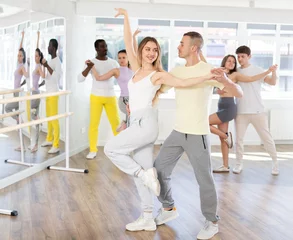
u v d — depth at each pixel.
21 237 3.64
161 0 6.93
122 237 3.68
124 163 3.66
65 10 6.55
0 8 4.77
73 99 6.98
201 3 7.11
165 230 3.86
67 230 3.81
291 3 7.01
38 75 5.70
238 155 6.09
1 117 4.92
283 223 4.07
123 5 7.08
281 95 8.62
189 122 3.55
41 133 5.92
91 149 6.87
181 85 3.46
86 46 7.52
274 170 6.01
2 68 4.85
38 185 5.20
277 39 8.48
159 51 3.65
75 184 5.28
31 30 5.46
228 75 5.87
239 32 8.38
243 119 6.02
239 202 4.68
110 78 6.86
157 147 7.82
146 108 3.64
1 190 4.96
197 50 3.60
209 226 3.72
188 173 5.96
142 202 3.85
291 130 8.34
